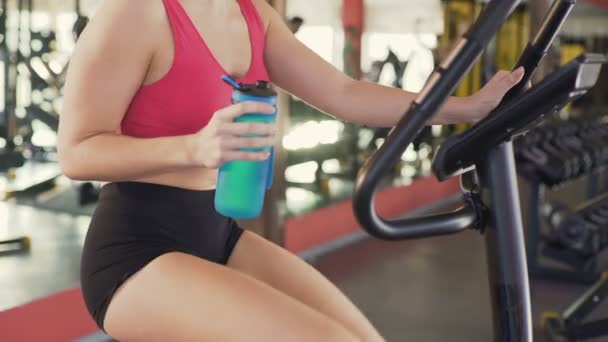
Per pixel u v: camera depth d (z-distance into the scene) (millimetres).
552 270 4715
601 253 4480
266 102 1077
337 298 1432
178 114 1295
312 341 1098
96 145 1163
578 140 5008
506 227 1114
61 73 6035
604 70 11781
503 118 1045
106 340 3516
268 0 3240
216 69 1308
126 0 1218
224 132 1018
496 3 900
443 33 8531
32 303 3252
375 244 5617
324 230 5410
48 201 5996
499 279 1126
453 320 3908
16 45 5770
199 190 1353
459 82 917
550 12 1126
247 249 1468
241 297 1139
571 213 4496
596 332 3582
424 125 926
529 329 1135
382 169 927
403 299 4270
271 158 1162
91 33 1220
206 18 1348
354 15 8766
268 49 1540
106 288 1250
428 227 1064
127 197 1308
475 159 1099
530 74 1219
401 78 8023
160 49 1259
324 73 1537
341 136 7000
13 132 5680
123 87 1224
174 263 1197
